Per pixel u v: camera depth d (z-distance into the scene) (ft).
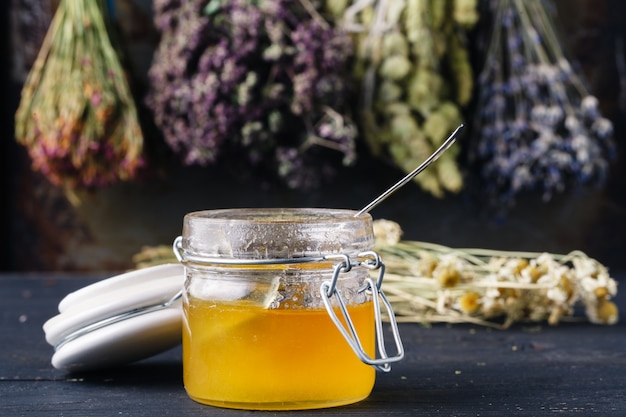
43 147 3.04
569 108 3.18
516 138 3.21
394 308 2.18
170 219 3.50
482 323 2.14
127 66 3.19
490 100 3.18
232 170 3.26
